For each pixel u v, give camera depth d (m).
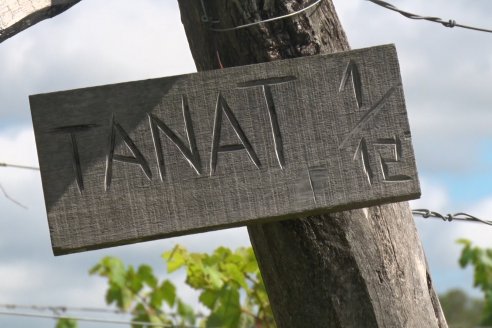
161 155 4.21
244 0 4.48
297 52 4.51
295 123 4.24
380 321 4.46
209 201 4.19
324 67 4.27
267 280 4.63
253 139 4.23
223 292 8.32
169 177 4.20
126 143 4.21
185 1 4.63
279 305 4.61
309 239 4.47
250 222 4.21
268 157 4.22
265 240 4.55
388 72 4.27
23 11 4.50
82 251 4.22
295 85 4.25
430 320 4.57
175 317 8.75
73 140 4.20
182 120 4.23
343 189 4.21
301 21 4.52
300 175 4.21
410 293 4.55
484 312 8.48
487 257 8.67
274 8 4.50
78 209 4.17
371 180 4.21
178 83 4.24
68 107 4.21
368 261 4.49
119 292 8.74
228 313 8.30
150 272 8.78
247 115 4.24
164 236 4.20
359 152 4.23
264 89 4.25
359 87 4.27
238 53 4.55
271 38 4.50
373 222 4.54
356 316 4.46
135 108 4.23
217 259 8.38
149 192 4.19
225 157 4.21
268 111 4.24
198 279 8.34
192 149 4.22
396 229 4.60
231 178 4.20
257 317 8.37
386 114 4.25
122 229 4.17
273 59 4.50
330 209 4.21
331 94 4.25
